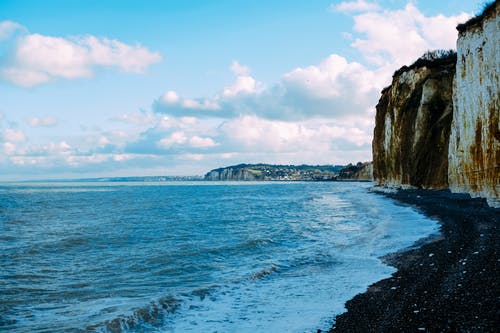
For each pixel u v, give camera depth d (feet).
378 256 51.67
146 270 48.93
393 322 27.22
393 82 214.69
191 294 37.35
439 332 24.30
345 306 32.40
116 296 37.93
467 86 99.19
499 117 77.66
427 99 171.53
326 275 43.34
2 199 218.38
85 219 112.68
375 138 258.16
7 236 79.97
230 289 39.17
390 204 129.59
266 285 40.27
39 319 31.60
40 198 230.27
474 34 96.17
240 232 79.97
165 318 31.58
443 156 162.50
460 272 36.35
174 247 63.67
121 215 121.60
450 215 80.74
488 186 81.71
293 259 52.19
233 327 29.32
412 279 37.58
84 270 49.47
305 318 30.30
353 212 117.19
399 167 196.03
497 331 22.85
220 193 281.54
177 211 133.08
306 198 203.82
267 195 246.47
